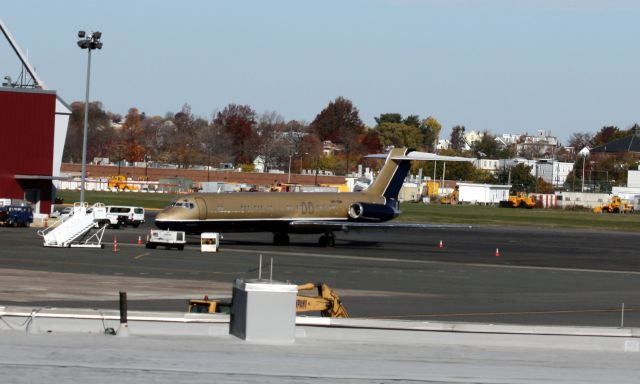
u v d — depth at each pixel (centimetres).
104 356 8112
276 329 9300
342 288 16588
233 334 9688
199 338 9412
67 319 9656
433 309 13988
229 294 14875
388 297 15438
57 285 15200
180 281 16612
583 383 7881
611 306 15200
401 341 9906
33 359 7844
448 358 8925
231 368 7819
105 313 9825
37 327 9431
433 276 19650
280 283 9438
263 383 7300
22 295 13762
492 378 7938
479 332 10044
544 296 16538
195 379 7306
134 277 17000
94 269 18175
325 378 7600
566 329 10106
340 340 9781
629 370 8656
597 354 9612
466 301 15262
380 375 7844
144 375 7388
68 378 7156
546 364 8819
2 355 7969
